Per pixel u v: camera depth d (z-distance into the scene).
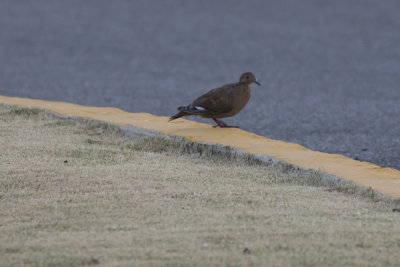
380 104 23.06
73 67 30.95
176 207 9.83
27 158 12.36
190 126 15.27
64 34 41.72
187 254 7.97
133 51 36.28
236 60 33.88
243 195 10.57
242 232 8.74
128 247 8.18
